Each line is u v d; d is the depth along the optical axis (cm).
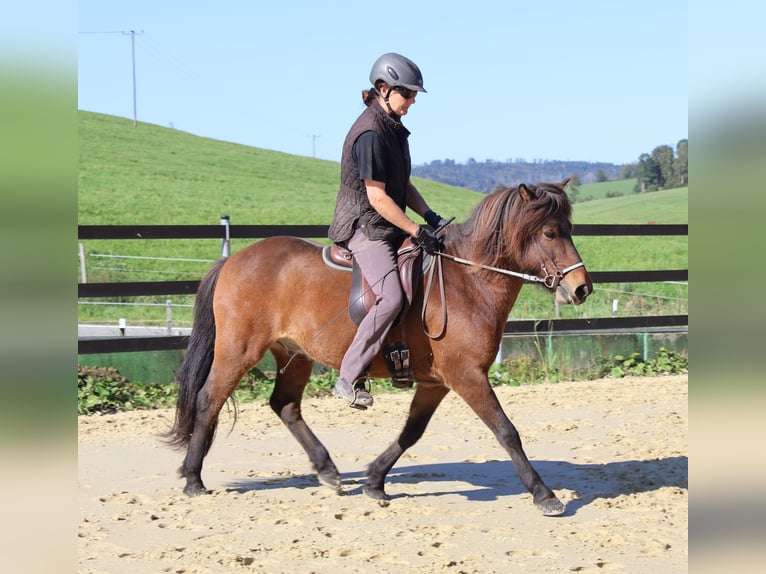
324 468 527
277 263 514
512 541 429
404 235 498
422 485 548
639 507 487
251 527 452
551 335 999
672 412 779
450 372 476
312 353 506
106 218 2947
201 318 533
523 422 741
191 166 4456
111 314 1706
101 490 529
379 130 475
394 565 393
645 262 2733
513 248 468
